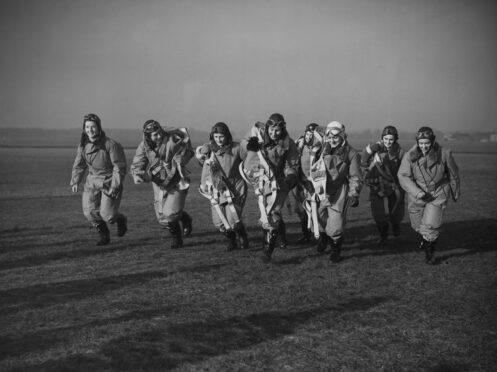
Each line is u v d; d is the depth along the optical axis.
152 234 9.11
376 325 4.49
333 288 5.59
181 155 7.36
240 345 4.04
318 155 6.70
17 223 10.59
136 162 7.55
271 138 6.65
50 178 23.53
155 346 3.99
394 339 4.18
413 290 5.54
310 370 3.63
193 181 21.72
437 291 5.49
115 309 4.86
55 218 11.38
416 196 6.70
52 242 8.33
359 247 7.85
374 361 3.78
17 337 4.16
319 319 4.61
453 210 12.23
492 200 14.34
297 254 7.32
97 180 7.76
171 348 3.96
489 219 10.67
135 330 4.30
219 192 7.28
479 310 4.87
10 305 5.00
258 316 4.69
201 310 4.84
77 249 7.69
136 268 6.48
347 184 6.83
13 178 23.50
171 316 4.67
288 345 4.05
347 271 6.36
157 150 7.43
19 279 5.97
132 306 4.94
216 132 7.11
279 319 4.62
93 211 7.86
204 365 3.67
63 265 6.68
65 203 14.38
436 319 4.64
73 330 4.30
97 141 7.59
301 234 9.08
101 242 8.03
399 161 7.94
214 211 7.50
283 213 11.85
